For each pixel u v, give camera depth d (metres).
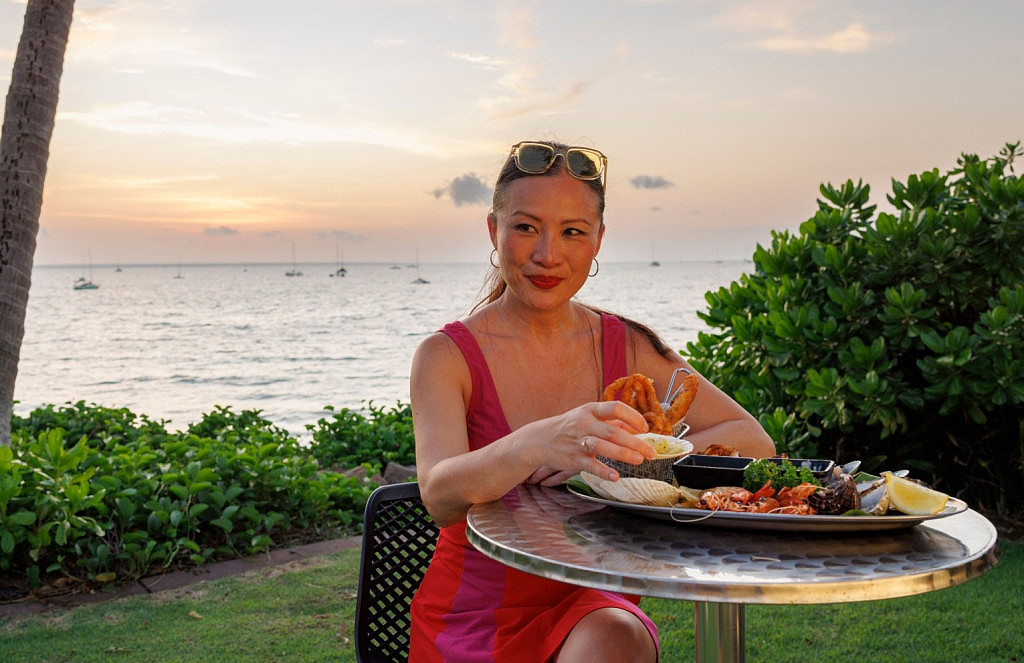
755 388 5.62
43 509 4.57
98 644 3.81
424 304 76.12
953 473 5.50
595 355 2.37
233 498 5.39
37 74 5.47
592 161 2.18
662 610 4.29
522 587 1.95
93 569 4.68
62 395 21.66
